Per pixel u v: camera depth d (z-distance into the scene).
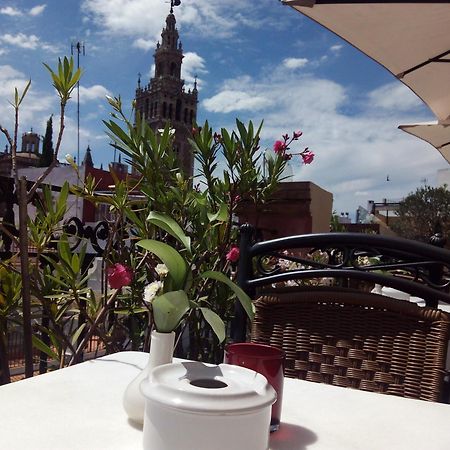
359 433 0.71
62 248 1.63
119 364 0.99
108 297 1.84
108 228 1.96
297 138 2.31
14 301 1.60
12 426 0.66
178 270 0.70
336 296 1.22
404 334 1.15
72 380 0.87
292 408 0.80
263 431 0.53
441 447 0.68
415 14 2.60
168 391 0.52
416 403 0.86
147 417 0.54
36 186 1.51
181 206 1.96
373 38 2.92
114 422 0.69
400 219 19.69
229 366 0.60
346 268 1.28
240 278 1.37
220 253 2.00
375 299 1.19
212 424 0.50
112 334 1.89
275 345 1.24
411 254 1.21
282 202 2.93
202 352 1.94
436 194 18.80
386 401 0.86
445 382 1.10
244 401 0.51
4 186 1.75
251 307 0.69
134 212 1.88
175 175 2.03
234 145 2.09
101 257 2.00
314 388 0.91
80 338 1.86
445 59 3.06
